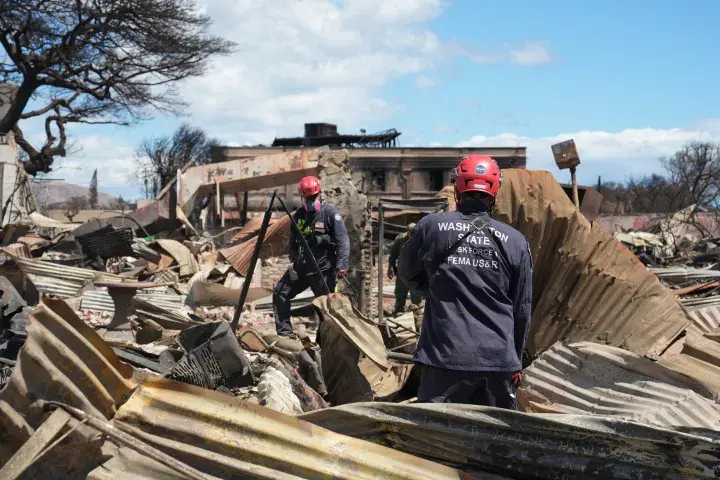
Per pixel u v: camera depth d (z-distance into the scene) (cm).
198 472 263
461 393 353
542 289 573
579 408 498
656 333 553
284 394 484
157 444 273
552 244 559
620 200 7444
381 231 1168
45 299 267
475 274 363
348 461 292
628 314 558
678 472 292
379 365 531
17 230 2541
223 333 491
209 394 288
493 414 316
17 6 4009
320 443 293
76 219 5447
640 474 297
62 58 4262
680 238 4019
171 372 475
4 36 4184
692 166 6581
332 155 1269
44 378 258
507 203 557
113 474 262
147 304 883
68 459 258
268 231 1766
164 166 6744
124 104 4678
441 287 365
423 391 363
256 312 1256
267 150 4784
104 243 1644
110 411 272
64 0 4128
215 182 2677
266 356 630
